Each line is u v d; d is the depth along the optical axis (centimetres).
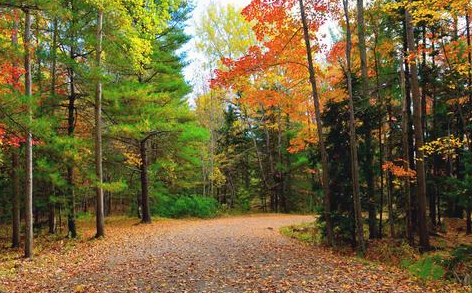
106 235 1700
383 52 1596
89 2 1355
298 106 1748
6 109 1034
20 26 1372
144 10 1364
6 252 1405
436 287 757
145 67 2123
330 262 995
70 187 1562
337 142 1387
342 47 1512
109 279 873
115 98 1761
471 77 1433
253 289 738
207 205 3044
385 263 1091
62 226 2097
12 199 1744
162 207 2911
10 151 1492
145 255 1170
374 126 1386
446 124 1812
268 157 3688
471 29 1499
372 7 1470
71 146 1516
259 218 2802
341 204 1355
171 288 774
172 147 2417
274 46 1301
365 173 1368
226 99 3306
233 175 3959
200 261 1045
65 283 854
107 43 1559
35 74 1587
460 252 977
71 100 1692
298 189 3438
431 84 1622
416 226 1586
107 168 2197
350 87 1244
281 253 1149
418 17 1075
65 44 1520
